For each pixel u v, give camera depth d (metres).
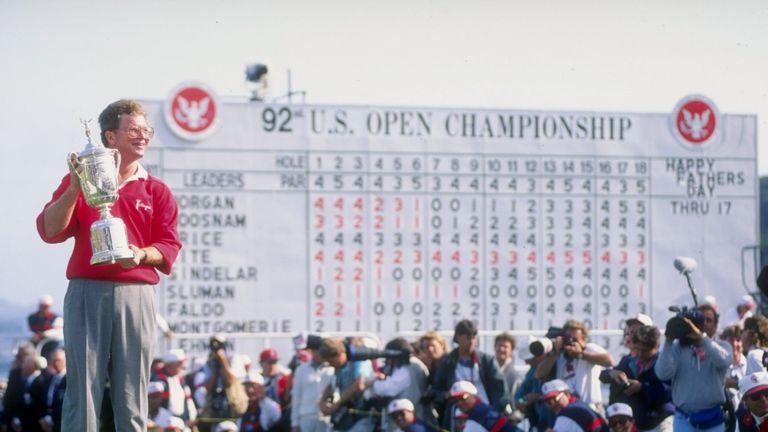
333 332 32.78
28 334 28.91
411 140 33.41
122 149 10.45
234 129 32.66
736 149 35.22
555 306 33.97
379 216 33.16
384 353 22.34
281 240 32.72
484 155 33.72
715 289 35.00
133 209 10.40
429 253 33.38
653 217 34.59
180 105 32.38
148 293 10.47
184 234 32.31
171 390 24.64
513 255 33.78
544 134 34.09
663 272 34.59
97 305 10.27
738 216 35.19
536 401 20.81
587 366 20.61
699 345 17.64
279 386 26.39
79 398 10.29
